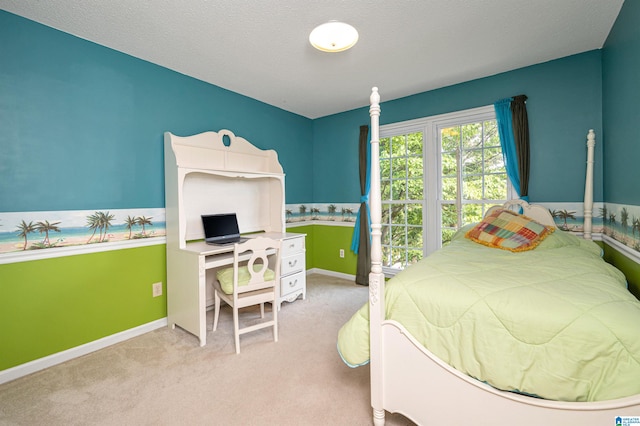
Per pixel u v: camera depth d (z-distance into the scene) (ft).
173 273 8.14
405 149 11.67
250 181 10.92
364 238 12.21
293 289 10.00
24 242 6.18
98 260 7.26
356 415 4.86
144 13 6.08
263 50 7.67
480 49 7.76
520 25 6.69
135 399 5.30
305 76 9.33
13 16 6.06
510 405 3.43
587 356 3.12
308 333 7.86
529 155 8.81
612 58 6.88
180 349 7.07
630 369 2.91
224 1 5.73
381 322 4.43
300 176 13.53
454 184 10.50
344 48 6.32
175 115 8.86
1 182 5.91
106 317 7.36
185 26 6.57
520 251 6.71
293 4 5.84
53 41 6.57
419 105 10.97
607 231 7.50
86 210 7.07
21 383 5.82
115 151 7.57
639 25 5.32
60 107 6.68
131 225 7.84
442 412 3.93
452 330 3.95
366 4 5.86
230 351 6.95
